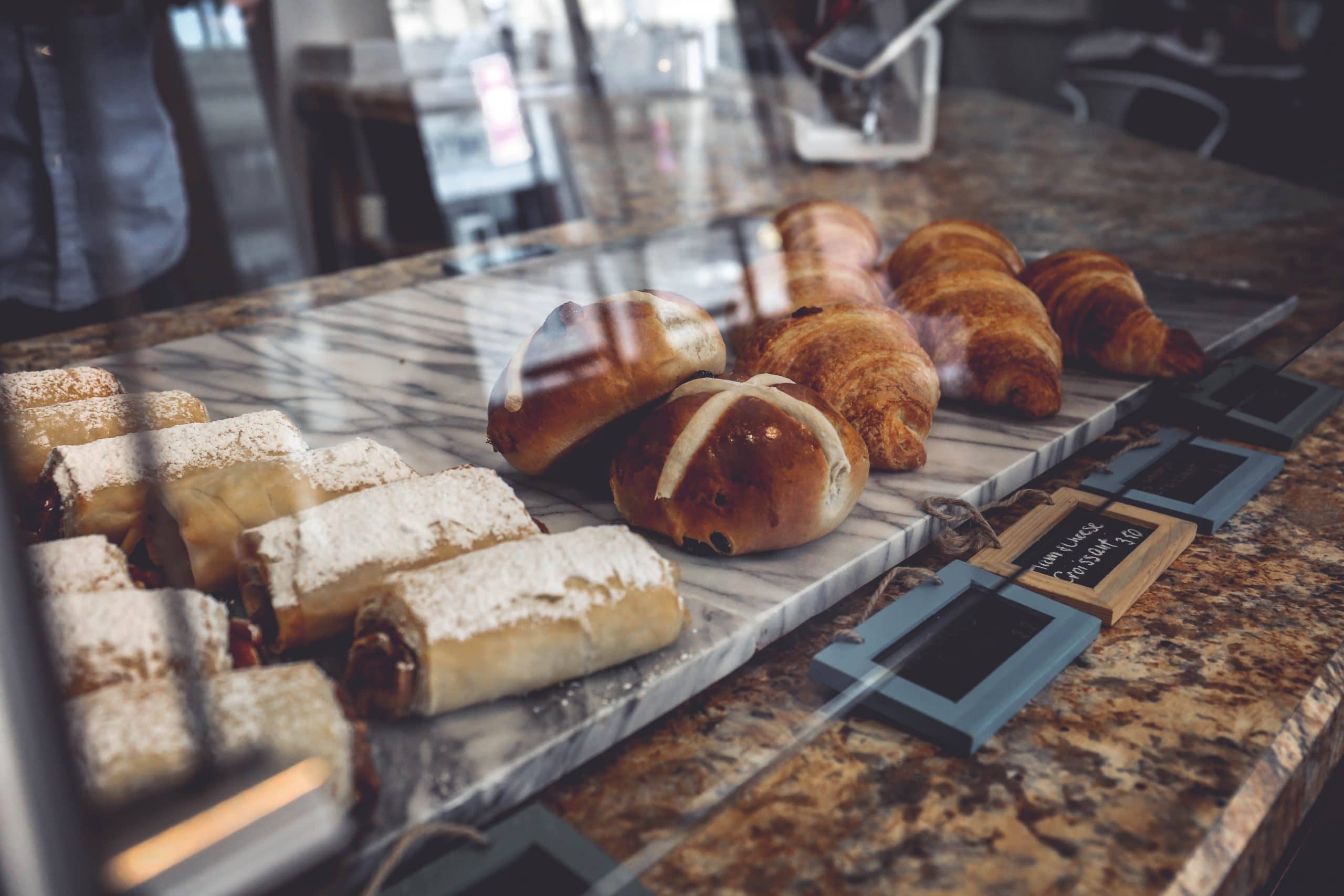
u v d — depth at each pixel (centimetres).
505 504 61
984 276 94
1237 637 64
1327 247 112
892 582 68
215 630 49
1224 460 87
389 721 50
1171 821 48
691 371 70
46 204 65
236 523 58
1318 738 56
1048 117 132
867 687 56
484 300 74
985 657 59
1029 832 48
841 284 87
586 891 43
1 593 28
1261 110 117
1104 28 118
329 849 36
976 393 89
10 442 29
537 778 50
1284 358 103
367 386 72
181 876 32
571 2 79
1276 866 62
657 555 57
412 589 51
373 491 60
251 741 38
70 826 29
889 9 107
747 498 66
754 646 61
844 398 78
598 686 54
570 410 68
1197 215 114
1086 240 106
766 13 100
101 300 76
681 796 50
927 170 116
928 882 45
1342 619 66
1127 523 75
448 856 45
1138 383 96
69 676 43
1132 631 65
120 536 60
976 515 73
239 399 69
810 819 49
